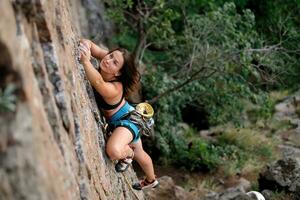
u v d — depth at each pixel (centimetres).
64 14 399
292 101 1227
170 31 934
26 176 214
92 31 1143
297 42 1048
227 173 937
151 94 914
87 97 423
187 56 977
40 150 226
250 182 895
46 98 272
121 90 462
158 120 915
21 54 237
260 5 1271
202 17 952
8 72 217
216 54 929
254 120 1143
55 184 242
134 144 516
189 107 1096
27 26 268
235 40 923
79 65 427
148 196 752
